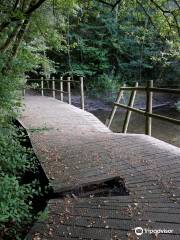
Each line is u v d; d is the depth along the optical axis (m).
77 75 22.39
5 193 3.21
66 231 3.03
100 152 5.45
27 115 9.48
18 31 6.11
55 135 6.77
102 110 18.95
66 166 4.77
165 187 3.90
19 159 4.39
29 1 5.98
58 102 13.94
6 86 5.17
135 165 4.73
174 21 6.02
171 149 5.51
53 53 22.38
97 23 22.03
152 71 22.50
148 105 6.66
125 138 6.46
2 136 4.56
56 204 3.63
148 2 6.44
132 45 21.75
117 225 3.07
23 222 3.57
